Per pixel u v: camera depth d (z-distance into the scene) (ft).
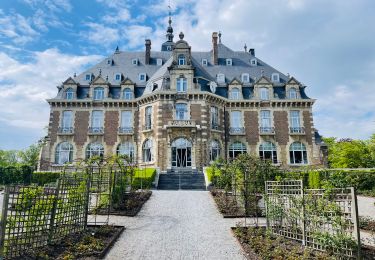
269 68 110.63
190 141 89.04
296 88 101.65
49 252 23.76
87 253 23.93
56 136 96.68
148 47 111.75
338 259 22.80
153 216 39.17
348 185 24.91
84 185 31.81
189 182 74.23
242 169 40.24
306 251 23.94
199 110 90.68
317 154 97.04
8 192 21.54
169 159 86.99
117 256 24.23
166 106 90.48
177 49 95.35
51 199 25.86
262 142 97.81
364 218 35.09
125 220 37.06
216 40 110.93
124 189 48.01
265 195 32.68
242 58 113.70
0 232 20.71
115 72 106.42
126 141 96.43
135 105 98.43
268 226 31.60
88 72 106.22
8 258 21.49
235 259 23.76
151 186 69.82
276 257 22.86
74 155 95.45
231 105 99.35
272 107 99.96
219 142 94.17
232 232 31.35
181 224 34.96
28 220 23.49
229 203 44.37
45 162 94.43
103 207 42.06
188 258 23.99
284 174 42.68
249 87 102.58
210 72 105.60
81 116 98.17
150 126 93.30
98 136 96.84
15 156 180.55
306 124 99.35
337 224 23.18
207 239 29.12
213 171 62.18
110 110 98.68
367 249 25.13
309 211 25.98
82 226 31.30
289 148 97.76
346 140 129.90
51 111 98.22
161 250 25.86
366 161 108.78
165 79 93.30
